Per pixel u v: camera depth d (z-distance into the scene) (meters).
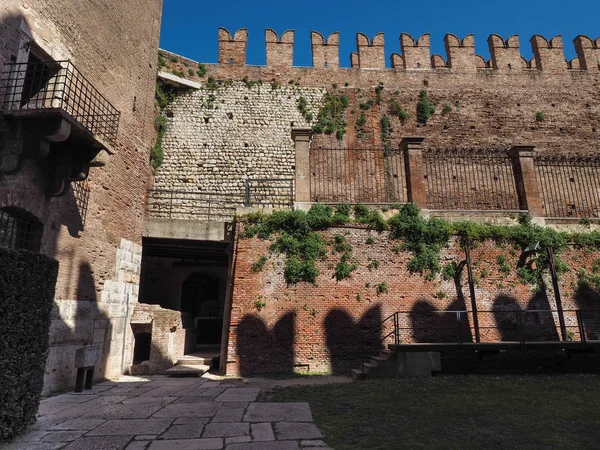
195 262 20.88
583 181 19.41
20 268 5.88
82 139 8.82
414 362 9.83
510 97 21.52
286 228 12.61
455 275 12.43
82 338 10.45
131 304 13.11
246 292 11.97
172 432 5.77
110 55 12.45
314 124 20.22
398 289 12.25
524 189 13.66
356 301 12.08
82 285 10.59
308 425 6.00
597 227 13.18
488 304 12.25
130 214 13.35
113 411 7.12
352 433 5.59
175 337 13.41
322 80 21.02
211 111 19.83
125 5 13.53
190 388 9.49
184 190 18.58
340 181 19.22
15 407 5.66
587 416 6.20
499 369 10.08
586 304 12.34
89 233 11.02
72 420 6.53
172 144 19.14
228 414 6.74
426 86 21.48
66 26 10.20
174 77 19.45
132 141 13.75
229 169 19.08
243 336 11.62
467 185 18.55
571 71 22.08
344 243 12.51
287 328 11.74
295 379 10.58
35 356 6.18
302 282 12.12
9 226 8.34
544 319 12.20
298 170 13.52
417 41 22.16
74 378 9.99
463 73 21.83
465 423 5.92
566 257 12.80
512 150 14.40
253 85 20.47
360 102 20.88
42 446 5.24
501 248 12.77
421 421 6.06
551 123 21.14
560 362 10.23
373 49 21.88
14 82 8.23
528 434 5.43
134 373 12.46
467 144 20.56
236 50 20.92
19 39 8.52
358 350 11.69
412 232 12.75
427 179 19.05
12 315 5.68
